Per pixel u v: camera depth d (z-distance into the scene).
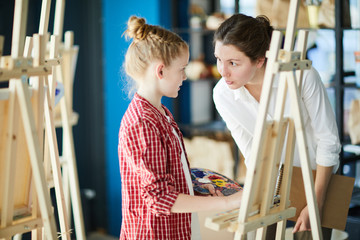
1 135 1.31
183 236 1.56
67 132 2.13
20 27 1.28
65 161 2.71
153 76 1.55
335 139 1.77
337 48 2.48
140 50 1.55
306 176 1.38
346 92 2.61
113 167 3.70
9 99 1.29
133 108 1.53
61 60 1.62
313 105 1.74
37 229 1.45
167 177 1.45
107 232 3.79
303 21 2.59
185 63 1.58
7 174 1.31
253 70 1.66
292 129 1.41
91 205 3.82
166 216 1.50
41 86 1.38
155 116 1.50
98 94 3.70
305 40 1.36
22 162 1.39
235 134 2.04
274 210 1.44
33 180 1.40
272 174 1.38
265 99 1.27
